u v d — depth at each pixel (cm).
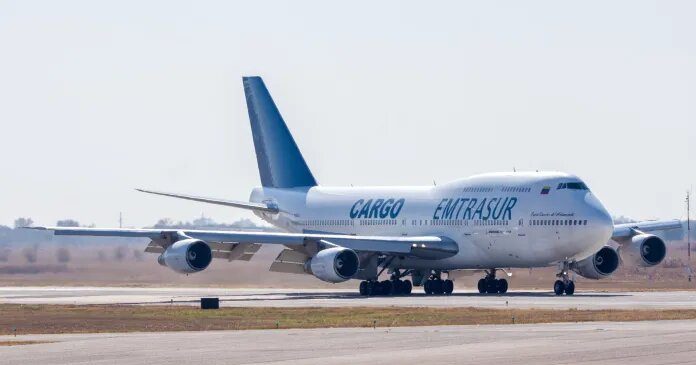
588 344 14625
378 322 19150
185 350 14462
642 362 12838
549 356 13438
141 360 13462
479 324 18488
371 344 15012
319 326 18500
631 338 15350
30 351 14412
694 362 12800
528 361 13012
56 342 15575
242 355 13888
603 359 13112
